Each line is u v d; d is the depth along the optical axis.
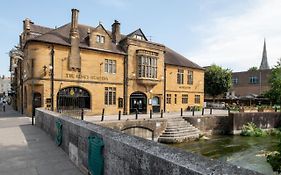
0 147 8.16
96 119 19.39
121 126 18.36
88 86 24.58
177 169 2.33
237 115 26.30
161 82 31.06
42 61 22.03
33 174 5.28
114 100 26.52
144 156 2.91
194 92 36.47
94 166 4.51
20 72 30.92
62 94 23.06
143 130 19.84
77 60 23.91
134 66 28.20
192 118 23.86
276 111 31.28
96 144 4.42
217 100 51.66
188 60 38.00
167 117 22.69
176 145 19.59
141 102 29.02
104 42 26.17
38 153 7.27
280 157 11.73
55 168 5.73
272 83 32.44
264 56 93.38
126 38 27.69
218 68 48.66
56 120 8.95
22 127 14.18
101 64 25.58
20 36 35.16
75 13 24.02
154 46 30.08
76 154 5.91
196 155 2.56
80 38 26.02
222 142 21.20
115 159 3.70
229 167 2.15
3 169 5.65
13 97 40.22
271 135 25.61
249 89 56.00
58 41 23.09
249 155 16.72
